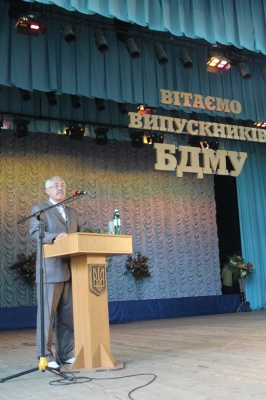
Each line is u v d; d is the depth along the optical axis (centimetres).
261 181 1325
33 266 1004
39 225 337
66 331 367
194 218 1271
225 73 948
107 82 812
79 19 793
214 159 1009
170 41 891
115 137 1077
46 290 351
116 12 612
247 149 1313
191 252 1245
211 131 996
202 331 674
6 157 1053
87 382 298
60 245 337
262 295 1261
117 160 1192
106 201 1157
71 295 367
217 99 920
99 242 333
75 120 1022
